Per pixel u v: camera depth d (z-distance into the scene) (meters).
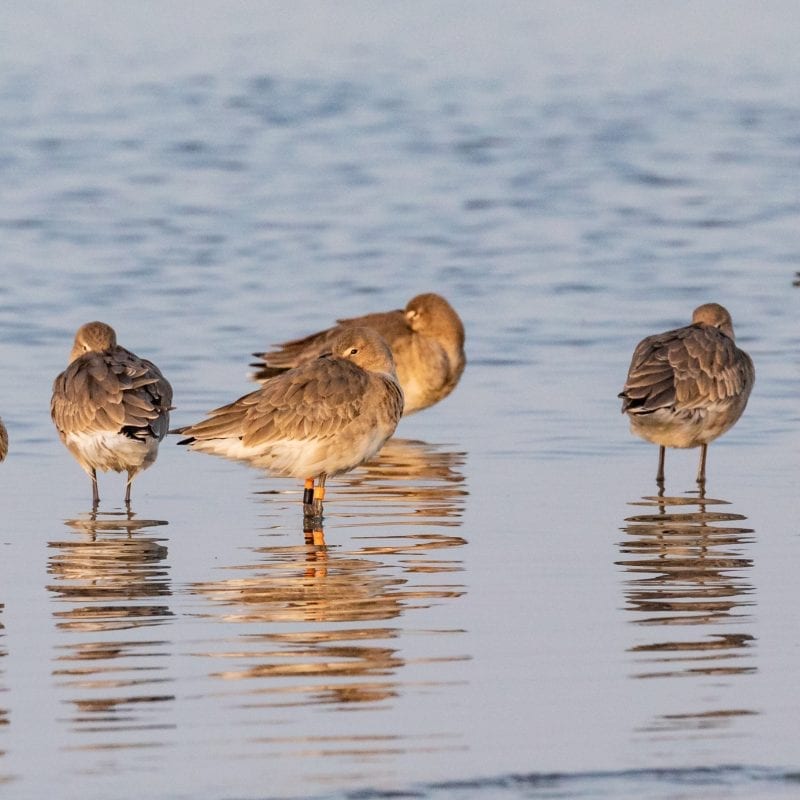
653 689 10.24
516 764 9.14
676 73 53.12
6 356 21.59
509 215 32.94
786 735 9.53
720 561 13.10
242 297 25.70
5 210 32.97
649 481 16.14
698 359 16.03
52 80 51.00
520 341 22.94
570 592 12.26
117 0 68.00
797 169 37.88
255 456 14.61
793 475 16.30
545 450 17.55
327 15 65.56
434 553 13.45
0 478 16.27
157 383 15.49
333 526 14.45
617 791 8.82
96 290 26.03
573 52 57.41
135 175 37.12
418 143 41.66
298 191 35.44
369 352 15.12
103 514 14.89
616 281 26.89
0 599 12.14
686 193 35.19
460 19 64.69
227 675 10.49
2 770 9.09
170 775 9.01
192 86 50.31
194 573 12.85
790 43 58.09
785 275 27.17
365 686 10.30
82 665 10.68
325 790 8.81
